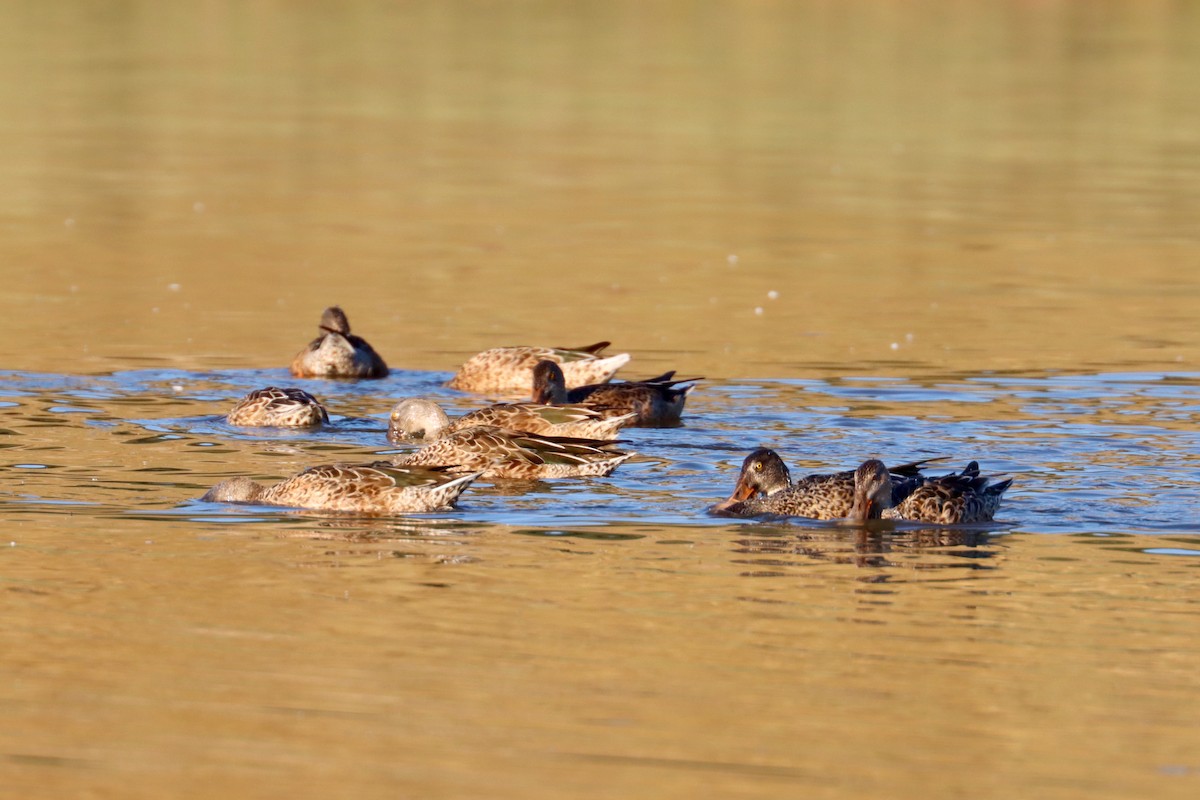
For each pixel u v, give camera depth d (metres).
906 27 73.44
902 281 29.30
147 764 9.34
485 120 49.28
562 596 12.37
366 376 22.22
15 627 11.51
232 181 38.94
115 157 41.72
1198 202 37.66
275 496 15.17
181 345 23.72
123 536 13.92
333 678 10.59
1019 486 16.05
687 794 9.02
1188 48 67.69
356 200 36.88
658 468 16.97
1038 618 11.95
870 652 11.18
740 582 12.79
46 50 62.88
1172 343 24.02
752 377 21.75
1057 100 54.56
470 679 10.59
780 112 51.59
